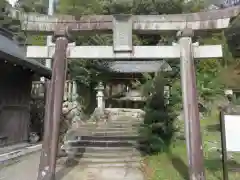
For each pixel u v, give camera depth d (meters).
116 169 6.94
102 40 14.83
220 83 12.23
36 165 7.20
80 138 9.34
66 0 17.11
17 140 9.86
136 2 16.33
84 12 16.39
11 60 7.86
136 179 6.01
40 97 12.93
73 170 6.86
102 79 17.47
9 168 6.81
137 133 9.87
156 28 5.56
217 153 7.18
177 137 8.43
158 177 5.82
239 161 6.13
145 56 5.48
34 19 5.73
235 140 4.54
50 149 5.12
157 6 16.08
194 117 5.04
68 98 14.82
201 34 5.84
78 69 15.24
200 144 4.93
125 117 14.55
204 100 12.18
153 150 7.93
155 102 9.16
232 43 10.46
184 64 5.31
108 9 17.00
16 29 12.61
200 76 12.46
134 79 19.27
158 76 10.27
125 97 20.53
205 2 15.62
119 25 5.52
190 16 5.51
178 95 10.08
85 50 5.56
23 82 10.42
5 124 9.03
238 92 12.27
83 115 15.20
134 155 7.90
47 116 5.30
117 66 17.47
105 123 12.42
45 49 5.70
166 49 5.49
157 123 8.56
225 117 4.65
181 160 6.87
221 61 12.16
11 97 9.46
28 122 10.80
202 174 4.77
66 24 5.66
